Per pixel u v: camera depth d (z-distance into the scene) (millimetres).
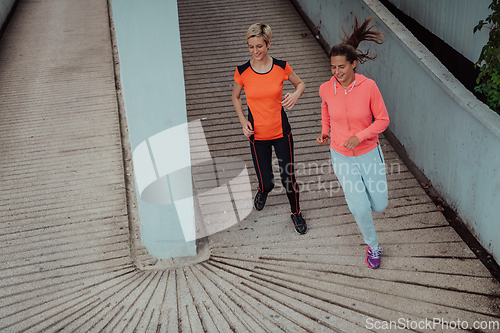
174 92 3475
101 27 10023
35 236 4402
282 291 3520
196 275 3787
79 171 5512
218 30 8594
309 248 3969
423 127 4609
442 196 4398
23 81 7895
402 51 4859
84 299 3570
